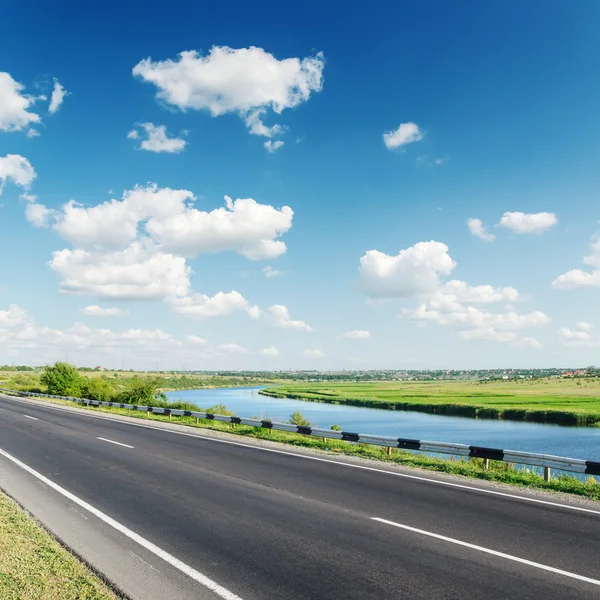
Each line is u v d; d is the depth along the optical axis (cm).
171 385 19725
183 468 1339
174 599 548
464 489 1095
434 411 7256
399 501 975
